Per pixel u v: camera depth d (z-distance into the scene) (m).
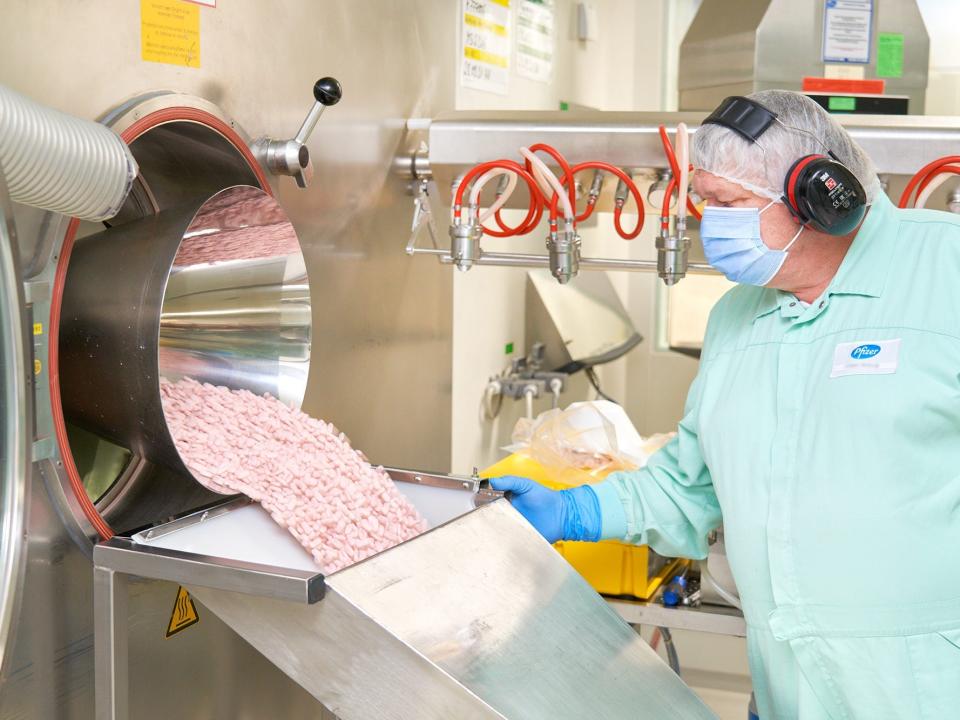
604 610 1.42
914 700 1.34
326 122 1.87
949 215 1.42
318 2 1.82
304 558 1.36
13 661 1.19
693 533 1.74
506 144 2.03
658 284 4.35
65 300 1.32
